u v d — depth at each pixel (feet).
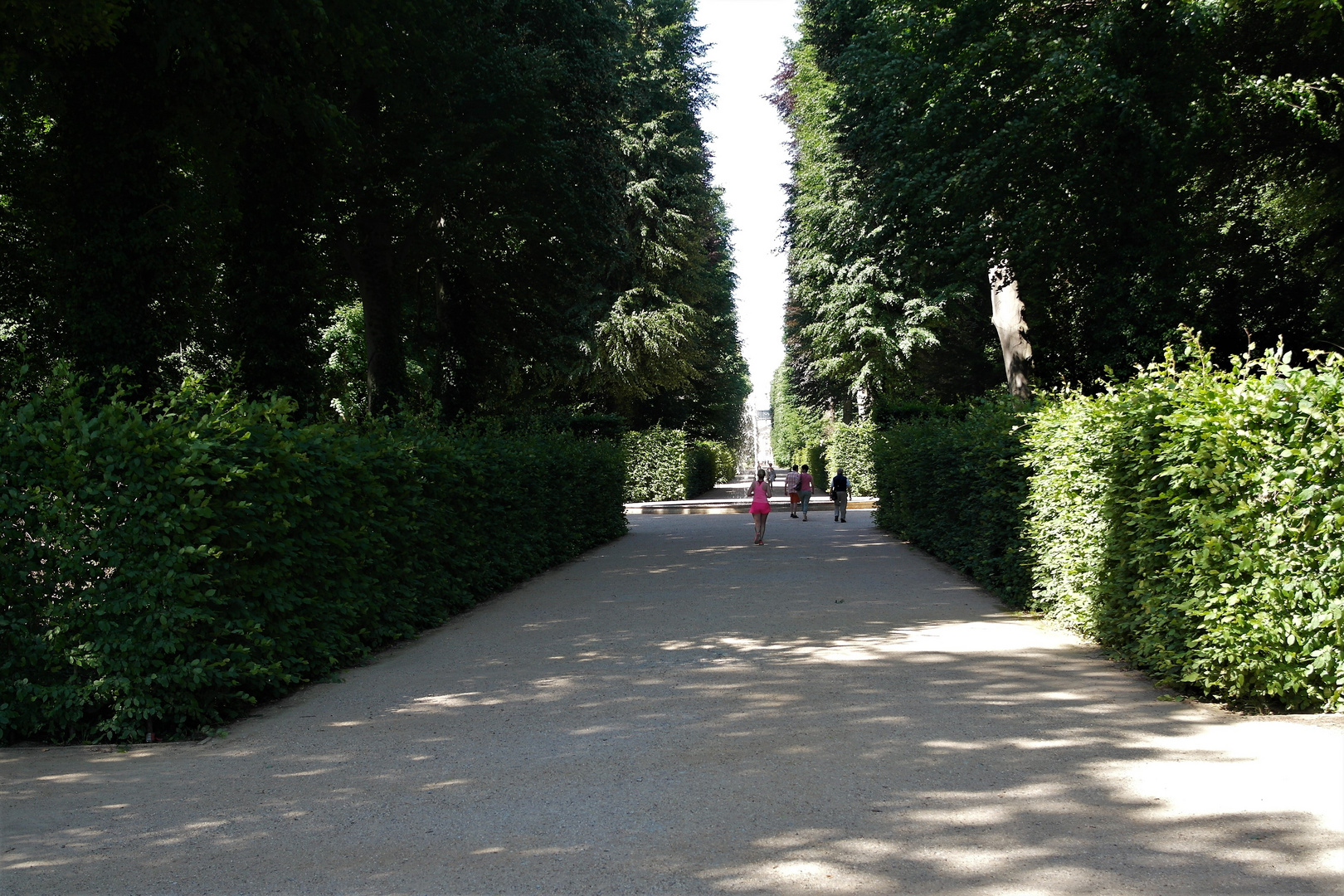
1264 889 11.50
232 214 58.90
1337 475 19.74
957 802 14.83
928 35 64.95
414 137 70.69
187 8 43.65
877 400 126.72
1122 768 16.38
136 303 49.14
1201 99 53.57
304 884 12.42
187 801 16.21
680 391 168.25
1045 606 33.14
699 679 24.80
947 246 67.21
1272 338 71.77
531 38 86.99
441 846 13.62
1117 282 58.23
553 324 100.12
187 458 21.97
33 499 21.22
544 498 56.03
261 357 58.90
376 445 33.37
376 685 25.77
